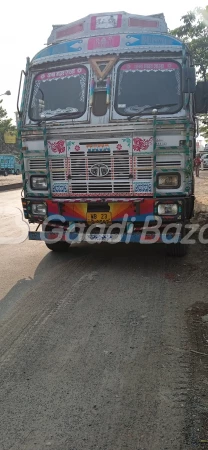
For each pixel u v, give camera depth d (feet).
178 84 19.62
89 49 20.61
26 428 8.91
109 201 19.52
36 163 20.74
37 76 21.39
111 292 17.37
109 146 19.47
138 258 22.89
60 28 22.74
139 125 19.06
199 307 15.48
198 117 22.91
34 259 23.00
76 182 20.10
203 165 121.39
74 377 10.85
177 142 18.97
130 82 19.95
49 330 13.70
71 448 8.30
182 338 12.96
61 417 9.25
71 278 19.35
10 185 87.86
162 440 8.48
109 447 8.32
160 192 19.36
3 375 11.02
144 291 17.46
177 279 19.06
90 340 12.96
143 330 13.62
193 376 10.78
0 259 23.12
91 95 19.99
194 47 55.47
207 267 20.66
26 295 17.06
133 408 9.53
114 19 21.21
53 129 20.03
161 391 10.16
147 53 20.06
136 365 11.39
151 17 21.70
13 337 13.24
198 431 8.71
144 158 19.24
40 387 10.42
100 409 9.51
